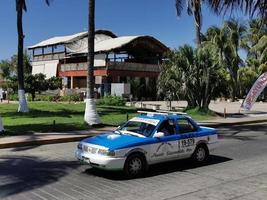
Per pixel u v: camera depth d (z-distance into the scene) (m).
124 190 9.09
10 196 8.56
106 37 60.16
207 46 30.09
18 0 28.09
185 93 29.95
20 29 28.33
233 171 11.12
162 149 10.84
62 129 19.89
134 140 10.34
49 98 46.91
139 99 53.50
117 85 49.91
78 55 57.38
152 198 8.48
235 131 21.47
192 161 12.11
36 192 8.88
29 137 17.11
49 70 61.91
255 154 13.91
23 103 28.45
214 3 11.01
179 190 9.11
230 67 55.94
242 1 10.67
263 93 58.53
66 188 9.23
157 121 11.08
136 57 59.94
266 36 57.28
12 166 11.73
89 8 21.39
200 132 11.96
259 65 58.91
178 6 30.22
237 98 57.56
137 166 10.33
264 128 23.22
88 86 21.56
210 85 29.39
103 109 31.58
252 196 8.66
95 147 10.03
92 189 9.16
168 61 30.78
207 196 8.63
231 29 56.72
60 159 12.86
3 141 15.90
